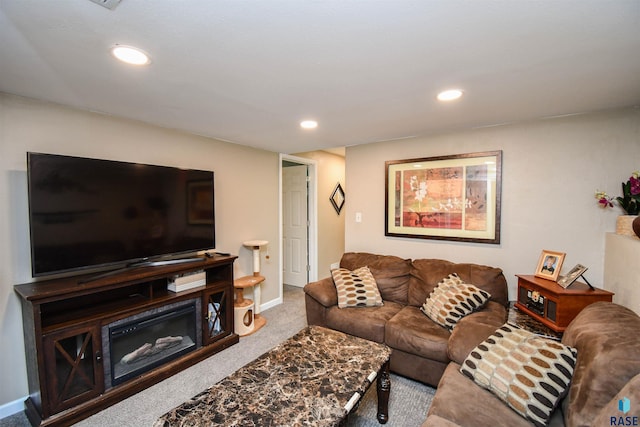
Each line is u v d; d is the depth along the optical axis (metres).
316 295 2.75
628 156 2.23
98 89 1.78
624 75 1.60
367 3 1.00
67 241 1.93
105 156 2.30
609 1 0.99
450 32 1.18
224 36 1.21
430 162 3.04
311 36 1.21
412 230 3.19
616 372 1.13
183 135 2.84
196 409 1.33
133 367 2.19
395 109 2.17
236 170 3.39
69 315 1.96
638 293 1.71
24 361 1.95
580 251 2.41
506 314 2.25
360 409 1.98
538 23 1.12
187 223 2.65
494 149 2.72
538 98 1.96
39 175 1.81
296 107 2.11
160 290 2.51
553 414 1.34
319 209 4.83
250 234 3.59
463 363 1.63
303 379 1.55
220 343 2.72
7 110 1.87
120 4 1.00
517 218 2.64
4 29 1.15
